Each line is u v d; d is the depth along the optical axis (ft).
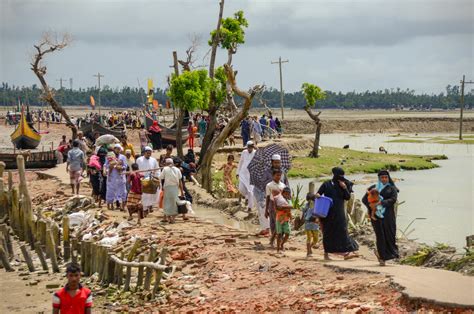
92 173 104.88
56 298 43.45
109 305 60.95
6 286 69.46
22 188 92.99
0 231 81.46
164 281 64.34
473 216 128.16
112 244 78.95
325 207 61.93
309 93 242.78
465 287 48.85
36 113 414.21
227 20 154.92
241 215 100.58
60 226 94.12
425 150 328.29
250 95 124.26
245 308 52.37
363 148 342.03
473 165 244.63
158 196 91.66
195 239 77.36
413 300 46.52
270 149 78.33
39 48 211.82
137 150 225.97
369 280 53.11
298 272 59.47
